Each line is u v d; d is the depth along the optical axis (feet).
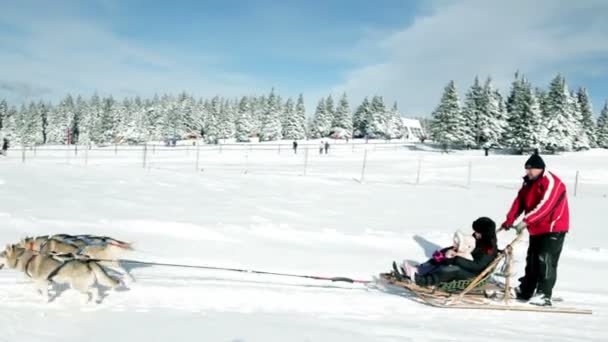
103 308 19.30
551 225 22.94
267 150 191.72
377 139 322.55
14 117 362.33
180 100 404.16
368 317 20.25
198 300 21.03
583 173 128.98
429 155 176.65
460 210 59.98
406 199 66.69
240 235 39.17
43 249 21.18
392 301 22.85
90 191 54.54
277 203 56.65
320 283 25.93
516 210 24.59
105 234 35.94
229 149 193.36
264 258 32.04
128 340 15.87
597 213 60.95
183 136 355.36
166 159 149.69
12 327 16.49
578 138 211.00
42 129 395.55
